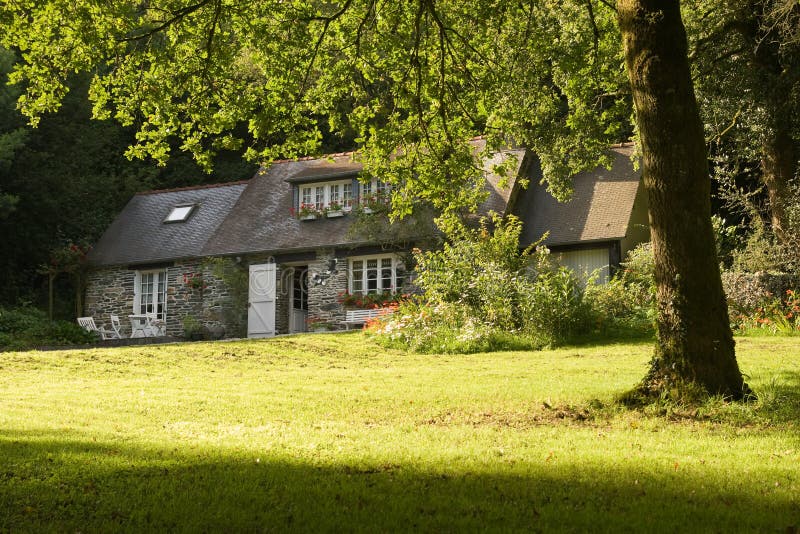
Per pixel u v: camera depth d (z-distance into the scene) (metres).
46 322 25.06
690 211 8.26
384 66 10.52
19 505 4.96
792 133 19.09
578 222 23.08
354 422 8.45
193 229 28.08
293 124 10.02
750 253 19.09
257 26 9.60
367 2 10.22
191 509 4.82
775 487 5.28
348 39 10.23
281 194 27.86
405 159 10.56
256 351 16.42
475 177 11.18
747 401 8.18
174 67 9.78
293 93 9.95
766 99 18.69
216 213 28.55
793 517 4.59
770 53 18.98
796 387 9.23
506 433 7.50
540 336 17.12
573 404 9.09
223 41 9.68
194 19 9.66
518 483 5.40
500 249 19.52
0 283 28.64
